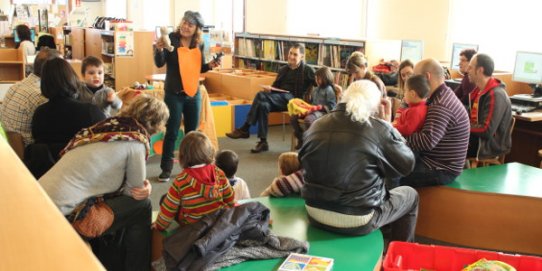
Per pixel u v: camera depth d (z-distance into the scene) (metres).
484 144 3.92
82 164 2.21
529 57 5.09
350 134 2.49
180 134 5.43
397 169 2.58
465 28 6.70
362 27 8.26
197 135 2.47
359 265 2.32
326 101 5.55
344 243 2.54
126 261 2.45
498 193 3.23
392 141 2.53
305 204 2.77
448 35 6.89
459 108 3.26
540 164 5.09
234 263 2.27
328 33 9.00
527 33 6.01
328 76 5.59
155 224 2.51
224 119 6.67
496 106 3.85
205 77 7.98
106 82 8.86
